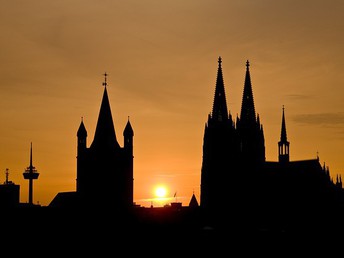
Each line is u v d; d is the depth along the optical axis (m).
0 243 198.25
